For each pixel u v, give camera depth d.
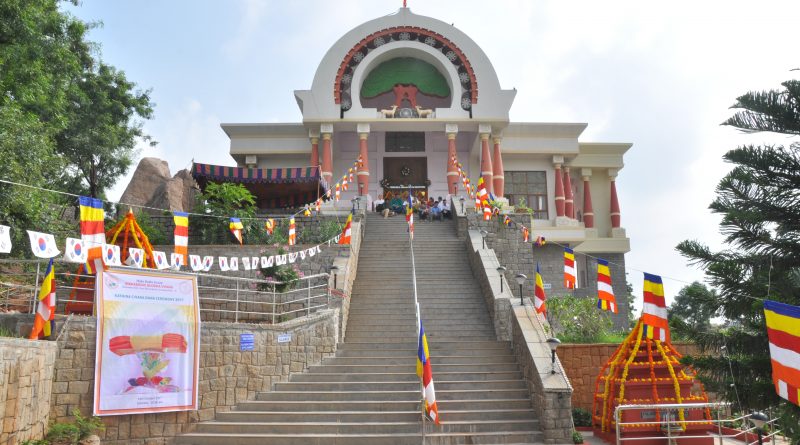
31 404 10.48
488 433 12.86
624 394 13.30
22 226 15.77
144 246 15.66
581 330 19.22
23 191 14.95
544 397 13.05
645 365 13.42
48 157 16.25
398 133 34.09
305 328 15.65
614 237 34.19
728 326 8.53
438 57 31.73
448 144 31.11
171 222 22.91
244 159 33.56
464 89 31.64
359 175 30.44
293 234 17.81
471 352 16.34
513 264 24.67
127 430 12.03
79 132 26.81
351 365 15.54
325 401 14.02
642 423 12.30
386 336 17.83
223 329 13.81
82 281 16.16
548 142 33.59
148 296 12.70
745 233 7.61
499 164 31.70
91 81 27.55
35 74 18.03
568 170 34.41
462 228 25.23
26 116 16.92
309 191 27.47
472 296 20.05
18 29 17.42
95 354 11.77
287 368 14.99
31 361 10.48
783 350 6.37
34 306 12.20
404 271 21.84
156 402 12.39
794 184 7.38
